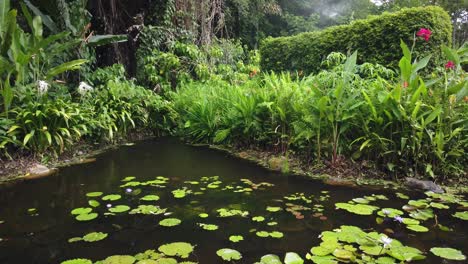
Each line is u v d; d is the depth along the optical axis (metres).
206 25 7.40
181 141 4.57
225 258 1.45
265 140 3.62
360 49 4.95
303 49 6.06
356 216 1.94
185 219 1.90
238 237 1.65
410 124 2.57
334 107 2.87
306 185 2.55
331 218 1.91
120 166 3.15
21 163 3.03
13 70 3.20
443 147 2.60
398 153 2.62
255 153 3.63
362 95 2.87
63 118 3.37
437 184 2.53
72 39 4.52
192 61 6.45
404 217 1.91
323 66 5.49
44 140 3.22
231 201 2.20
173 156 3.59
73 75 4.66
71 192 2.38
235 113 3.88
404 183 2.56
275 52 6.71
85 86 4.18
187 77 6.27
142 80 6.20
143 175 2.84
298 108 3.21
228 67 6.67
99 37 4.84
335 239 1.61
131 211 2.00
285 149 3.38
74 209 2.03
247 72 7.17
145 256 1.46
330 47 5.47
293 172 2.92
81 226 1.80
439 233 1.72
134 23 6.62
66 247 1.57
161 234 1.71
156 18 6.63
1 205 2.13
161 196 2.30
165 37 6.52
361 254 1.48
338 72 3.31
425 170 2.60
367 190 2.42
